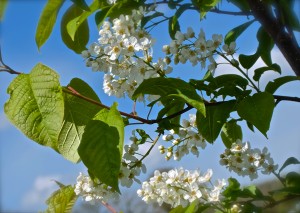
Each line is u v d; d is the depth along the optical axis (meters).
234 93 0.33
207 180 0.35
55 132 0.29
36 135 0.29
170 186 0.35
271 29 0.34
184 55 0.35
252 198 0.32
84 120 0.33
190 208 0.32
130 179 0.34
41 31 0.32
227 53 0.35
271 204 0.32
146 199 0.35
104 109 0.30
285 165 0.34
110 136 0.28
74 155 0.32
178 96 0.30
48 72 0.29
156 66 0.35
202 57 0.35
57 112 0.29
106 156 0.28
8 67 0.30
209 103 0.34
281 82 0.33
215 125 0.34
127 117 0.33
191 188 0.34
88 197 0.34
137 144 0.34
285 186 0.33
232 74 0.34
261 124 0.31
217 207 0.33
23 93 0.29
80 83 0.34
